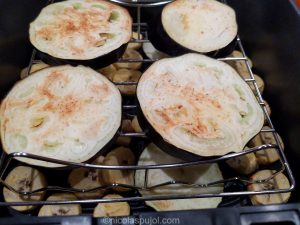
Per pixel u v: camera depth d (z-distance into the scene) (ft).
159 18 0.61
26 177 0.49
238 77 0.52
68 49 0.54
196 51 0.57
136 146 0.56
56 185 0.51
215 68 0.52
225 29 0.60
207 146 0.43
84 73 0.51
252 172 0.53
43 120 0.45
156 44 0.61
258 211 0.39
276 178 0.51
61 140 0.44
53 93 0.48
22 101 0.47
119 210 0.47
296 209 0.39
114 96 0.49
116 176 0.50
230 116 0.46
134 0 0.64
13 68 0.62
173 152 0.43
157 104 0.46
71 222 0.38
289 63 0.58
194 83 0.50
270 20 0.65
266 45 0.66
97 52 0.54
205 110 0.46
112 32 0.57
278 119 0.60
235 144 0.44
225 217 0.39
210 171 0.51
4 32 0.59
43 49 0.54
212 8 0.63
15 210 0.47
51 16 0.59
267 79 0.65
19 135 0.44
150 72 0.50
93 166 0.41
